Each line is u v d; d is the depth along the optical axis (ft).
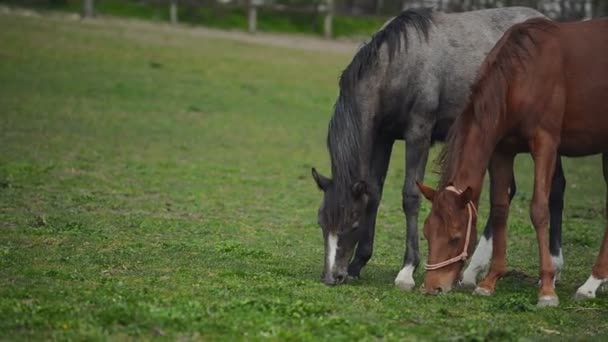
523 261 37.63
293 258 35.60
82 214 42.14
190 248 35.68
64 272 29.68
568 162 69.31
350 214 29.81
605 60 30.09
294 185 54.34
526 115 29.53
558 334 25.85
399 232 42.78
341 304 27.07
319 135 74.08
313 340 22.86
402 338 23.77
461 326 25.52
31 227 38.11
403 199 32.24
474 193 29.12
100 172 53.93
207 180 53.93
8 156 56.49
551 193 34.60
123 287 27.61
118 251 34.32
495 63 29.40
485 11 35.60
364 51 31.89
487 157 29.30
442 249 28.78
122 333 22.85
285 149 67.31
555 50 29.84
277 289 28.48
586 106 29.96
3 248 33.58
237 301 25.70
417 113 32.48
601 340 25.17
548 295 29.37
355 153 30.25
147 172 54.85
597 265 30.89
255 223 43.04
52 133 65.67
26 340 22.02
